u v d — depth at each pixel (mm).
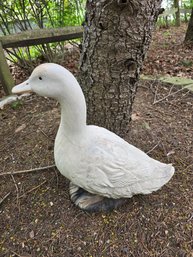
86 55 1283
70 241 1188
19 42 2297
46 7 2912
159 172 1177
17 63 3041
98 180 1081
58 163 1140
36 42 2471
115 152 1087
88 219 1254
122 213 1268
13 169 1543
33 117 1979
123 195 1144
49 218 1278
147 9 1081
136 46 1173
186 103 2145
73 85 968
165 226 1220
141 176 1125
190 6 7242
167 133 1750
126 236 1191
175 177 1447
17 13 2852
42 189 1411
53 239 1200
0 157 1647
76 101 989
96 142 1082
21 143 1723
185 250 1145
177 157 1566
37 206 1336
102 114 1414
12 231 1253
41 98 2277
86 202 1276
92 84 1331
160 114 1979
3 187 1459
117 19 1079
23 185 1450
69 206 1312
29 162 1568
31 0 2865
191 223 1229
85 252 1151
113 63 1219
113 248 1156
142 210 1277
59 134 1111
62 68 963
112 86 1302
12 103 2189
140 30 1128
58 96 984
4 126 1941
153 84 2473
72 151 1078
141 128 1753
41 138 1719
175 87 2398
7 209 1346
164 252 1140
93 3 1117
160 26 6312
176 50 4117
